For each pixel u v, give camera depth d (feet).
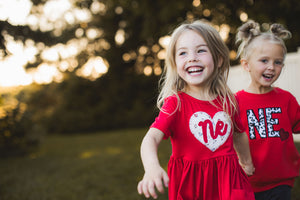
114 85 53.57
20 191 14.78
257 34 6.78
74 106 52.37
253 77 6.80
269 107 6.71
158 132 4.79
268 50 6.53
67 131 50.75
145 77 53.62
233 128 5.55
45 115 51.29
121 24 52.70
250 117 6.73
